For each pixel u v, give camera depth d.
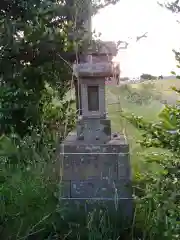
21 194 2.89
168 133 2.40
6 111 3.72
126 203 2.99
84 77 3.12
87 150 3.08
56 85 3.93
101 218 2.78
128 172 3.03
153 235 2.51
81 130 3.19
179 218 2.39
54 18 3.86
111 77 3.14
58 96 3.99
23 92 3.79
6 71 3.74
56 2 3.89
